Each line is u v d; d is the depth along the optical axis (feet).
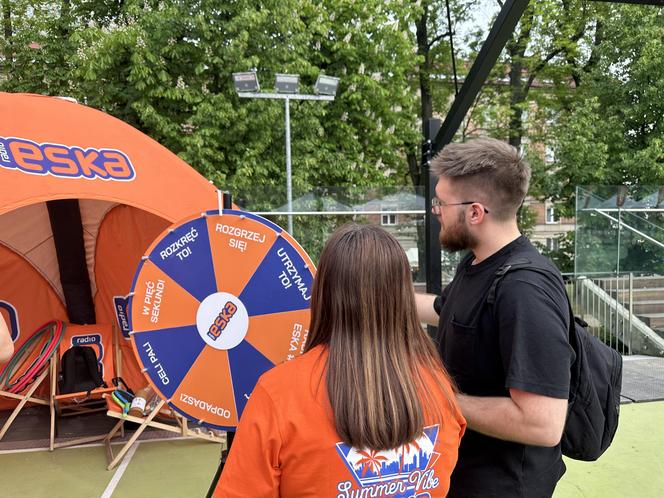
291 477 3.51
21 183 8.86
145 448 12.54
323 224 31.71
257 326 7.21
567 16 44.83
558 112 45.98
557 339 4.40
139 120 35.81
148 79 32.60
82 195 9.25
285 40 36.22
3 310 14.07
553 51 45.39
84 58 32.53
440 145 15.20
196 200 10.55
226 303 7.09
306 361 3.80
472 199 5.08
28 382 13.19
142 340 6.75
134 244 13.96
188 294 6.95
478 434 5.09
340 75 40.65
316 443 3.47
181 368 6.96
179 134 35.42
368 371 3.61
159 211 9.91
